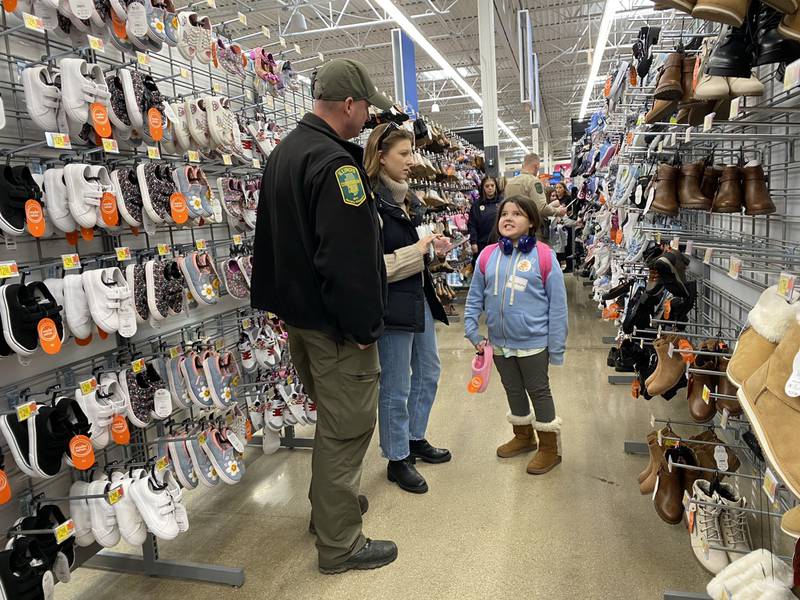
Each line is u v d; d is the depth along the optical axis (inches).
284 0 367.6
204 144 91.7
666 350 88.3
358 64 74.0
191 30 91.3
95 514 69.2
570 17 454.6
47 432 60.9
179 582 79.9
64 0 64.9
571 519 89.7
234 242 104.3
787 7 44.8
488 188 239.3
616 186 142.7
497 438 124.2
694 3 48.3
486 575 76.8
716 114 84.3
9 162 64.2
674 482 85.0
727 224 119.4
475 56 558.3
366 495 101.0
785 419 41.1
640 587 72.7
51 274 74.2
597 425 128.0
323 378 73.9
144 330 93.5
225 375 91.3
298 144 71.5
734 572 61.1
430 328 108.4
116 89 73.3
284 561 83.2
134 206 74.0
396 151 93.7
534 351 103.3
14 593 57.2
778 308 49.1
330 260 66.1
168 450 83.4
